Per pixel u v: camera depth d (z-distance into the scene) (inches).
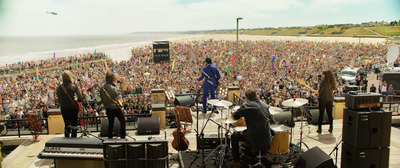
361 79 1140.5
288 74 1328.7
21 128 490.3
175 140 253.8
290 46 3346.5
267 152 207.0
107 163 188.9
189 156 231.8
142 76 1363.2
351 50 2625.5
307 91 861.2
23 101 873.5
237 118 195.2
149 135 313.9
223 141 250.1
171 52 2856.8
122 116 254.1
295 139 284.7
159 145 185.9
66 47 6456.7
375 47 2721.5
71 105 244.7
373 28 5433.1
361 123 185.5
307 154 190.9
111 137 253.1
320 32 6963.6
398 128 342.6
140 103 672.4
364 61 1788.9
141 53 2881.4
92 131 335.9
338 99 359.9
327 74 291.9
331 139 286.2
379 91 871.7
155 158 186.1
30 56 4015.8
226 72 1363.2
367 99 189.6
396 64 1390.3
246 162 207.9
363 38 4712.1
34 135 313.3
